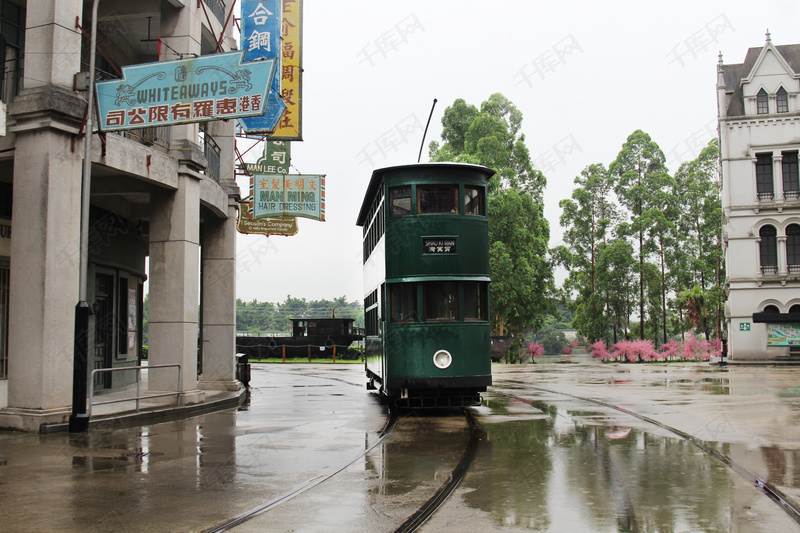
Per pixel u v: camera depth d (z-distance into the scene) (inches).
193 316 633.6
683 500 273.6
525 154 1825.8
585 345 2615.7
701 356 1916.8
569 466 346.3
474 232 590.6
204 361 781.9
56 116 472.4
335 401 716.7
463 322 578.9
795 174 1674.5
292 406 662.5
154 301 620.7
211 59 493.4
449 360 572.1
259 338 1918.1
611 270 2095.2
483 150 1749.5
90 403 489.1
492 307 1708.9
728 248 1702.8
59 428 461.4
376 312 687.1
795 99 1683.1
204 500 274.5
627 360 1934.1
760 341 1651.1
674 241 2121.1
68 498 277.4
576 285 2310.5
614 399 722.8
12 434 448.1
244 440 436.1
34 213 470.9
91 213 687.7
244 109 487.2
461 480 313.7
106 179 627.5
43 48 482.3
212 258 800.9
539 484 304.3
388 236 590.6
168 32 641.6
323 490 293.4
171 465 349.1
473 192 599.5
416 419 553.6
